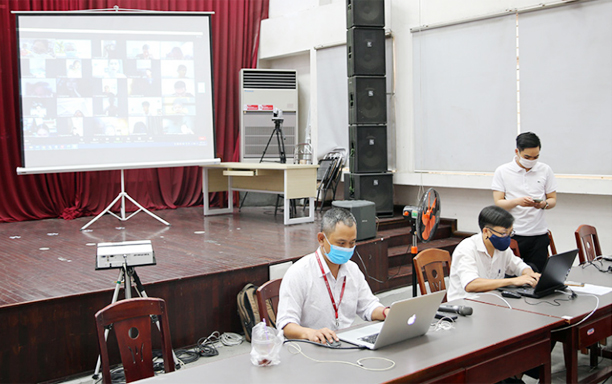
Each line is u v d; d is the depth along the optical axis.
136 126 6.68
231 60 8.47
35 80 6.31
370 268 5.02
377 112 6.58
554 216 5.59
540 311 2.44
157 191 8.12
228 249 4.82
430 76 6.56
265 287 2.41
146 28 6.70
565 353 2.36
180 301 3.69
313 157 8.05
